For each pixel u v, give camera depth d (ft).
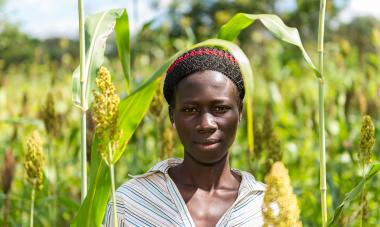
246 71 6.88
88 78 8.45
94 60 8.61
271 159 11.47
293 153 20.06
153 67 32.96
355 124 22.17
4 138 24.21
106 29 8.84
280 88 33.91
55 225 14.58
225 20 43.06
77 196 16.65
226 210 7.64
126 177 15.87
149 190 7.79
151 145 20.04
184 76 7.30
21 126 23.63
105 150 6.87
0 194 13.24
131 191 7.85
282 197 5.37
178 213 7.57
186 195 7.73
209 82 7.20
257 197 7.77
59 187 15.49
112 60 34.17
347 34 59.52
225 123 7.26
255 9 63.05
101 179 7.68
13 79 44.70
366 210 9.38
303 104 27.22
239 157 19.49
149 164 16.58
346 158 18.21
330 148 19.07
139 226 7.64
